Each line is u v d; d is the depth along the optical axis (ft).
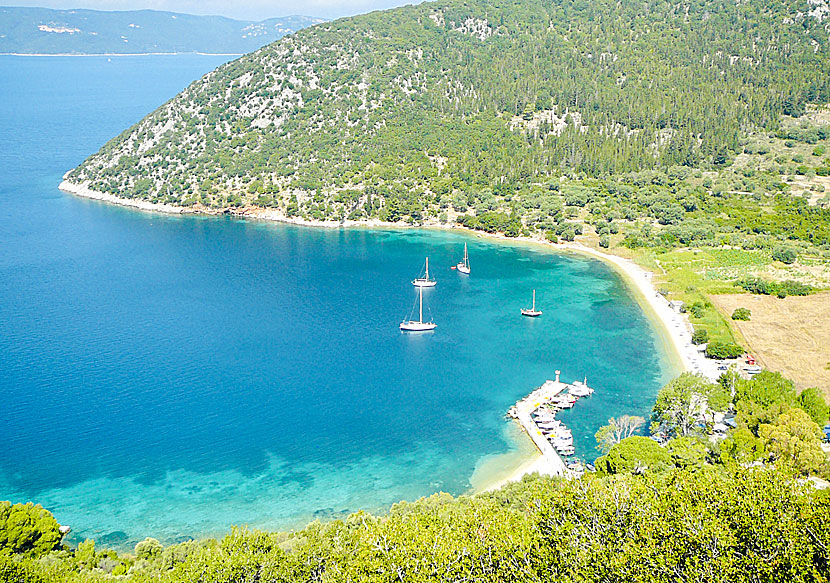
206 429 518.37
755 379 509.35
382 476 456.45
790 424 415.85
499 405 547.49
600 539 277.03
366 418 530.68
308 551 306.14
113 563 342.23
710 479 316.60
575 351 644.69
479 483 444.96
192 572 296.30
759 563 249.96
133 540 398.83
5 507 357.20
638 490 312.71
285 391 576.20
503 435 502.38
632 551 260.83
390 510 395.96
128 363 629.92
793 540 255.50
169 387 583.58
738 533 266.57
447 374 603.26
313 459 477.77
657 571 253.85
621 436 486.79
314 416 534.37
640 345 655.35
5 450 490.08
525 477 425.28
